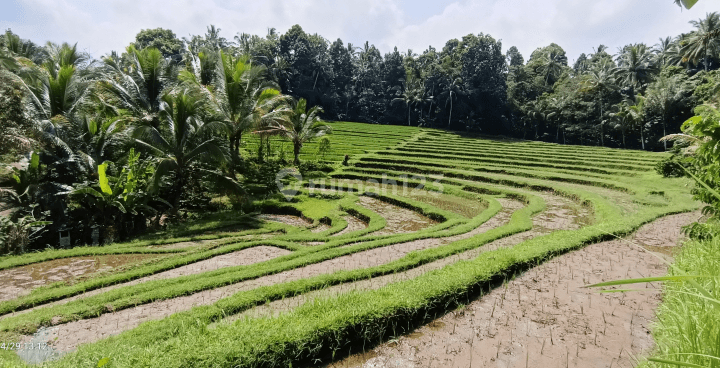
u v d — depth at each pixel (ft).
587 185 72.74
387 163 94.79
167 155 53.67
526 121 206.59
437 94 215.92
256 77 77.00
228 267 29.40
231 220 50.44
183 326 16.89
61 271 30.94
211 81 75.15
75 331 19.30
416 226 48.32
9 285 27.96
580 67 281.33
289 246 36.73
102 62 70.28
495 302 20.34
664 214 41.91
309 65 204.13
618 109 169.27
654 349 15.03
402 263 28.09
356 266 29.53
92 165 49.19
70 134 50.93
